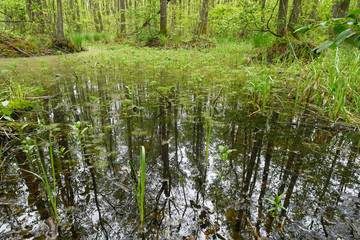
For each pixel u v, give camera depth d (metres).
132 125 2.28
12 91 2.89
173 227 1.06
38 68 5.85
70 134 2.06
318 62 3.78
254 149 1.80
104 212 1.16
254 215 1.13
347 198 1.22
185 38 13.09
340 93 2.40
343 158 1.65
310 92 3.12
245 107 2.87
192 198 1.27
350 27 0.70
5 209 1.17
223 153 1.58
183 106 2.88
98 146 1.85
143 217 1.13
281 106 2.90
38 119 2.41
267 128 2.21
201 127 2.24
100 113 2.61
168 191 1.33
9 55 8.43
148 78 4.59
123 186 1.37
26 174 1.48
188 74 5.04
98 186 1.36
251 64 5.93
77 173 1.49
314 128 2.21
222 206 1.20
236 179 1.43
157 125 2.29
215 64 6.43
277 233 1.01
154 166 1.59
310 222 1.07
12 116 2.46
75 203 1.22
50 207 1.19
